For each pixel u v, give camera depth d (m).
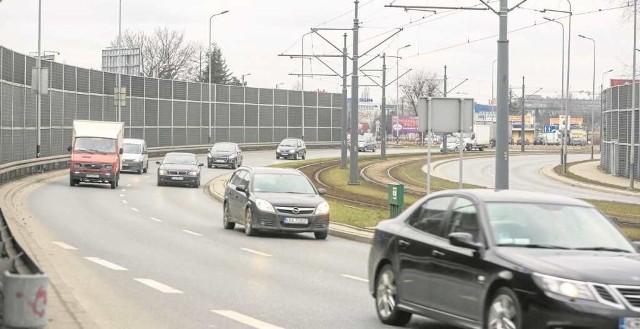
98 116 104.50
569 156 171.25
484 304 14.45
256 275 24.89
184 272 25.02
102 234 35.62
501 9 40.12
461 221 15.92
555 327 13.11
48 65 86.38
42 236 33.66
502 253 14.44
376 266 17.98
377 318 18.17
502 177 39.78
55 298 18.47
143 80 120.50
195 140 136.62
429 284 16.08
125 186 72.38
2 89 67.88
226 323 17.06
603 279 13.20
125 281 22.70
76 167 67.38
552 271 13.46
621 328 12.81
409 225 17.39
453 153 167.12
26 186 64.81
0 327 13.11
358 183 76.31
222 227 41.78
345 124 99.62
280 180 39.06
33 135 80.44
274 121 160.88
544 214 15.66
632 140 85.06
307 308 19.27
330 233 39.97
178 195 65.31
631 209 57.34
